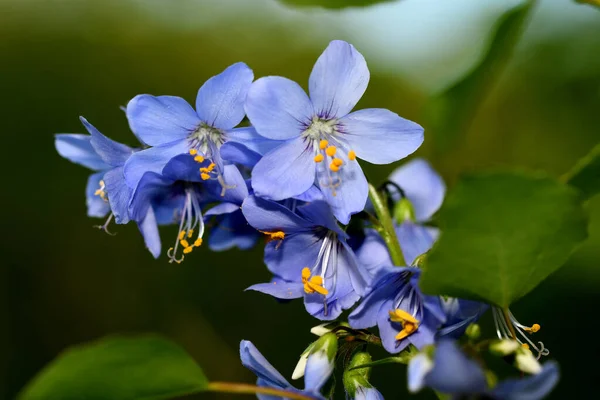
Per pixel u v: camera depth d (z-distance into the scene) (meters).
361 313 0.20
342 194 0.20
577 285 0.41
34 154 0.64
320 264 0.21
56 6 0.72
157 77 0.72
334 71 0.20
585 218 0.18
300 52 0.72
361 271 0.19
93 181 0.23
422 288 0.19
